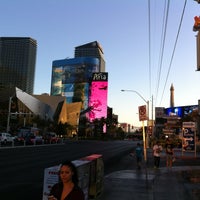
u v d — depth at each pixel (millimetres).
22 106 139000
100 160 12805
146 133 56875
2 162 25469
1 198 11562
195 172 21891
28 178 16906
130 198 12219
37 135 76000
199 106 43719
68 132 172625
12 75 161250
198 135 76312
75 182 4277
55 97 191250
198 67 19938
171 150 25266
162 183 16297
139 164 23969
